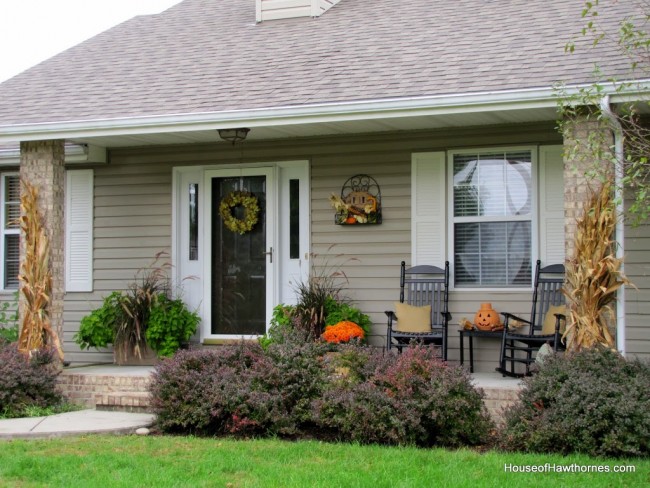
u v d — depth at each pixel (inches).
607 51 335.6
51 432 295.7
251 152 421.7
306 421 300.2
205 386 303.1
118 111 378.3
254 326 425.7
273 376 301.0
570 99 296.8
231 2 533.6
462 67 351.6
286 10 469.7
